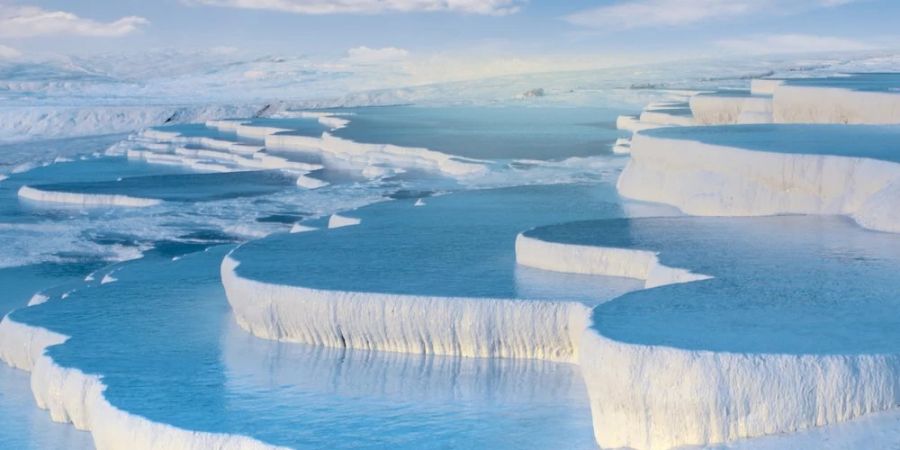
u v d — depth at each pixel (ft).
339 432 35.12
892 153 53.62
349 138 143.13
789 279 37.58
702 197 60.59
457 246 56.44
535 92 266.77
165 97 407.23
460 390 39.60
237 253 55.31
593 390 31.09
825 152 54.95
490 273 48.96
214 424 36.01
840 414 28.53
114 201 111.96
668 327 31.55
